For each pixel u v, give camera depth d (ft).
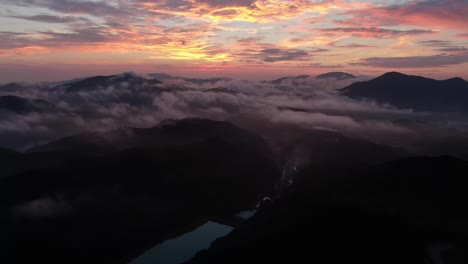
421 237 229.86
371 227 241.35
